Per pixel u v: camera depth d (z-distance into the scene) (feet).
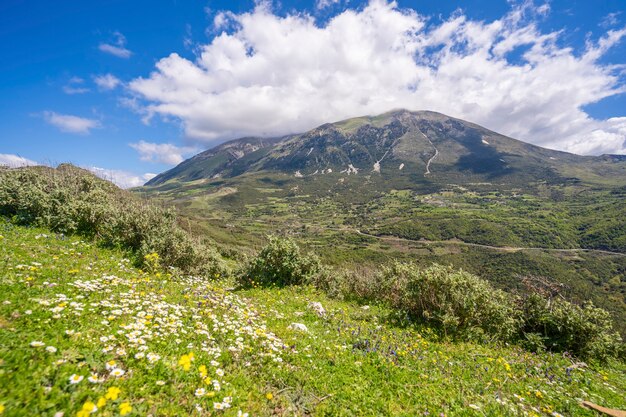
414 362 24.02
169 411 12.65
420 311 37.29
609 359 35.12
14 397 10.99
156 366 15.02
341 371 20.33
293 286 45.06
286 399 16.08
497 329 34.58
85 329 16.67
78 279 24.63
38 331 15.24
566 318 34.88
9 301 17.34
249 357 19.02
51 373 12.59
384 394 18.61
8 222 40.16
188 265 43.62
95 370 13.84
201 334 19.97
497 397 20.29
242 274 47.09
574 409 20.75
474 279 36.29
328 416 15.79
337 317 34.55
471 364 25.85
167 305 23.24
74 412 11.19
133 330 17.63
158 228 45.55
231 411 13.78
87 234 43.50
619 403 23.41
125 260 36.88
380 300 44.86
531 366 27.55
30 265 25.18
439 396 19.40
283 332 25.52
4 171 53.62
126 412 11.30
